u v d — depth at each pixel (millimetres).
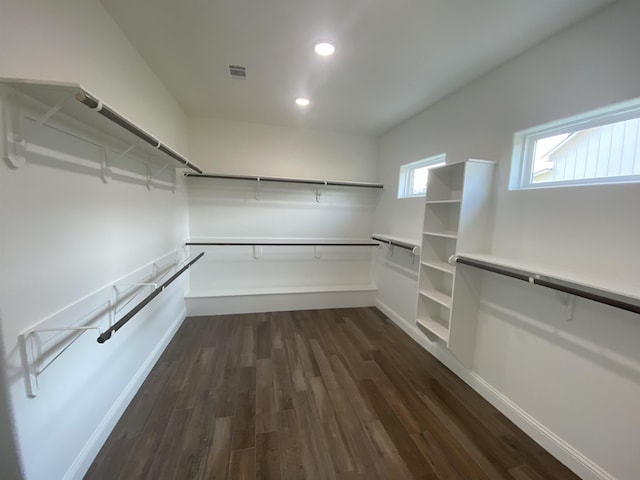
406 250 3084
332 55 1889
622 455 1252
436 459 1480
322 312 3568
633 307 1017
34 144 1025
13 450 962
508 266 1557
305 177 3641
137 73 1895
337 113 2984
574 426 1441
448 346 2047
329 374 2230
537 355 1639
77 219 1281
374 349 2662
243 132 3404
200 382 2076
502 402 1853
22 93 957
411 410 1848
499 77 1922
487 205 1959
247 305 3457
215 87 2432
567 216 1479
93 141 1397
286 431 1635
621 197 1256
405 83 2246
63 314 1185
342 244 3617
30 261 1015
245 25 1598
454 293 1999
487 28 1547
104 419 1522
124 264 1734
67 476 1212
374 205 3932
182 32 1677
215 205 3445
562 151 1621
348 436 1613
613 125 1379
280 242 3674
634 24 1226
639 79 1220
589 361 1378
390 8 1419
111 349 1600
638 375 1199
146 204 2076
